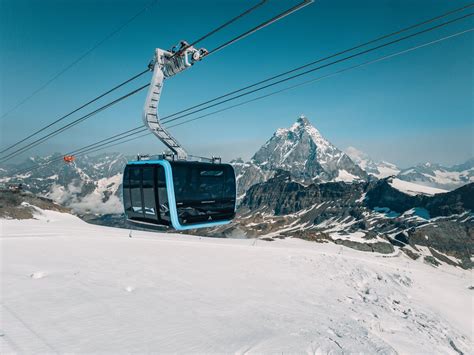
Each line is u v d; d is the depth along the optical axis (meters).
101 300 15.03
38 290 15.43
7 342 10.18
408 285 37.00
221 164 15.98
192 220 14.40
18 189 79.00
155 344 11.34
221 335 12.80
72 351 10.19
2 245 26.56
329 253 45.53
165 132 14.66
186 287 19.45
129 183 16.09
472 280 50.88
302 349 12.45
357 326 17.06
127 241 35.50
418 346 17.41
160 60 13.80
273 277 26.66
